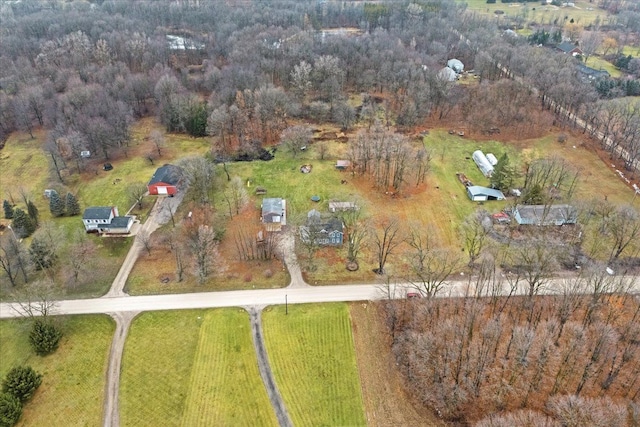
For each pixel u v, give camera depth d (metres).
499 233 91.12
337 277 81.69
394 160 111.00
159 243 90.69
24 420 59.91
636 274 79.75
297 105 139.88
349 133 134.12
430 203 101.31
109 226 93.56
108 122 126.38
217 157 121.62
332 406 61.12
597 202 97.50
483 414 58.44
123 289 79.75
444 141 128.88
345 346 69.19
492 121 132.38
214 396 62.59
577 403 52.56
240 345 69.44
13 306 76.69
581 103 135.38
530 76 146.62
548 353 62.12
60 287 80.06
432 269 80.19
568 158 118.50
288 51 169.38
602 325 65.00
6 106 138.12
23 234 93.12
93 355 68.25
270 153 123.69
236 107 128.62
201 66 180.88
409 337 66.50
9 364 67.25
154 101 152.00
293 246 89.31
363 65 162.62
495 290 75.00
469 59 183.88
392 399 61.78
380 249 86.19
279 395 62.66
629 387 59.91
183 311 75.12
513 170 107.44
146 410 61.12
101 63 168.62
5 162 122.44
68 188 109.56
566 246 86.69
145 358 67.75
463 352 64.44
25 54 179.50
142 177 113.94
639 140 113.00
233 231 93.75
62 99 136.50
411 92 140.00
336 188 107.25
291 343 69.62
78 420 60.00
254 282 80.88
